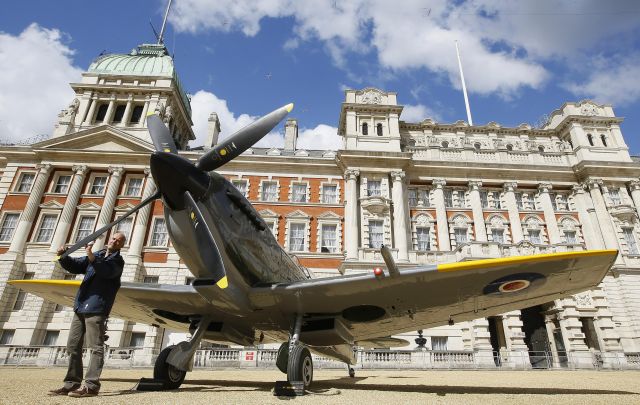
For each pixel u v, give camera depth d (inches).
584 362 933.2
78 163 1139.9
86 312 192.5
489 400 213.5
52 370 539.2
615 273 1082.1
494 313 333.7
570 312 993.5
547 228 1164.5
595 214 1169.4
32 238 1051.3
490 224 1165.1
